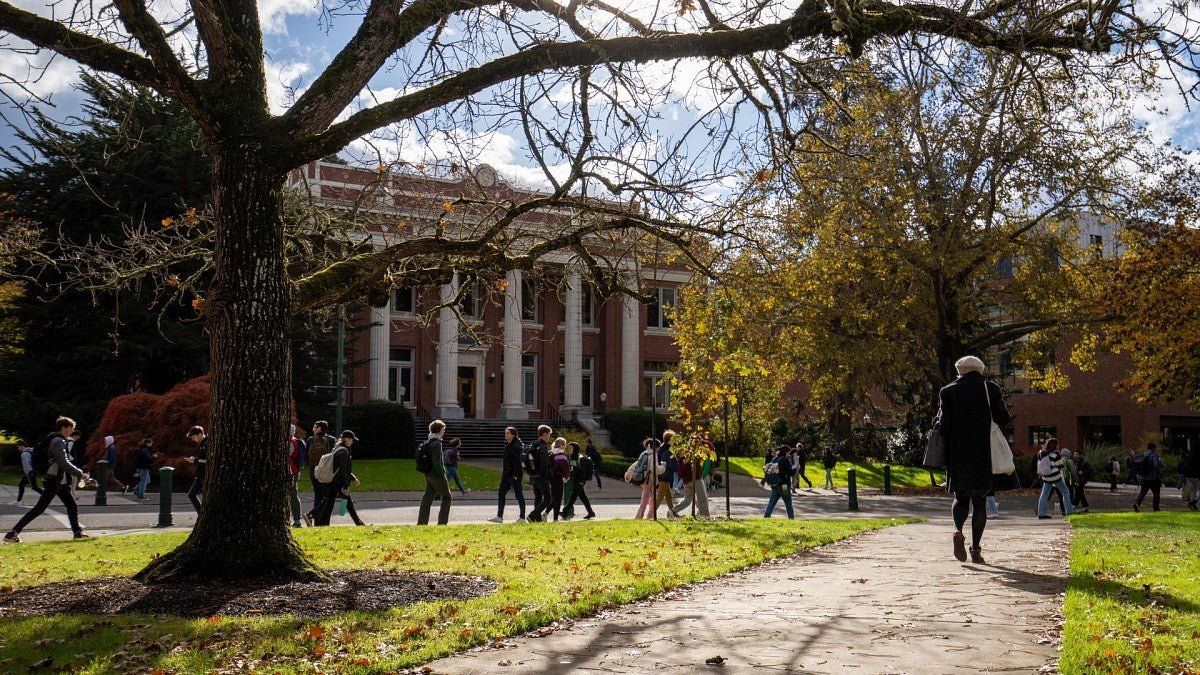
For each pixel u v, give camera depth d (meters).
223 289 8.72
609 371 57.47
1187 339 31.30
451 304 14.43
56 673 5.38
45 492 14.93
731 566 9.89
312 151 8.74
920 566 9.40
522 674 5.30
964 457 9.14
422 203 15.82
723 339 17.00
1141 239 33.53
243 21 8.98
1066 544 11.82
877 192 28.70
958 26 9.25
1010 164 28.62
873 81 11.76
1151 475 26.23
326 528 15.20
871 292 32.84
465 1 9.41
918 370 34.94
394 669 5.49
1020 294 34.69
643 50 9.01
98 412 34.97
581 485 21.22
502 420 52.53
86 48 8.36
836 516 23.52
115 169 33.84
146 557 11.14
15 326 38.16
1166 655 5.27
